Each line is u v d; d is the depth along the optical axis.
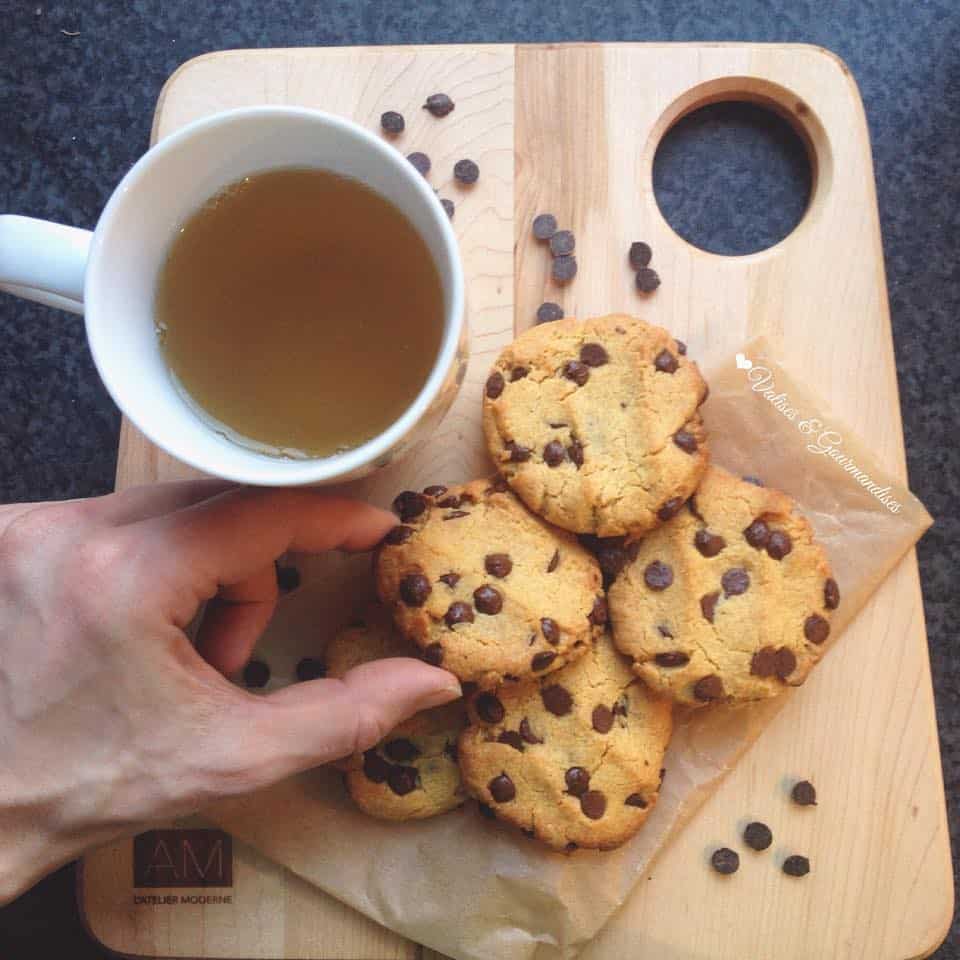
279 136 0.26
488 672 0.31
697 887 0.33
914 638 0.34
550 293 0.35
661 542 0.32
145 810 0.26
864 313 0.35
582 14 0.41
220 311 0.26
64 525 0.27
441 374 0.25
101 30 0.41
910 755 0.34
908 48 0.41
